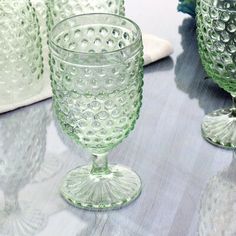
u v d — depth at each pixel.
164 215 0.71
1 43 0.83
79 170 0.77
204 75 0.91
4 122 0.85
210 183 0.75
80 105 0.68
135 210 0.72
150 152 0.80
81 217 0.71
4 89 0.86
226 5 0.74
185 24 1.02
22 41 0.85
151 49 0.94
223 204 0.72
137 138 0.82
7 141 0.82
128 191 0.73
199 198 0.73
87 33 0.75
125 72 0.67
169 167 0.77
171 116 0.85
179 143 0.81
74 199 0.73
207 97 0.88
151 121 0.84
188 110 0.86
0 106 0.85
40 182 0.76
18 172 0.77
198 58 0.95
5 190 0.75
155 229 0.69
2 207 0.73
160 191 0.74
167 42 0.94
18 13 0.84
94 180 0.75
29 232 0.69
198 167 0.77
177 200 0.73
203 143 0.81
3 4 0.83
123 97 0.68
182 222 0.70
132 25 0.71
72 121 0.69
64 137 0.82
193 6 0.98
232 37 0.74
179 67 0.93
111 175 0.75
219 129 0.82
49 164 0.78
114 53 0.65
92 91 0.67
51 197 0.74
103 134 0.70
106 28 0.74
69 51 0.65
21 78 0.86
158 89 0.90
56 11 0.87
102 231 0.69
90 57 0.65
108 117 0.68
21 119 0.85
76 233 0.69
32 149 0.81
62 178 0.76
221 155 0.79
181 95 0.88
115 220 0.71
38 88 0.88
